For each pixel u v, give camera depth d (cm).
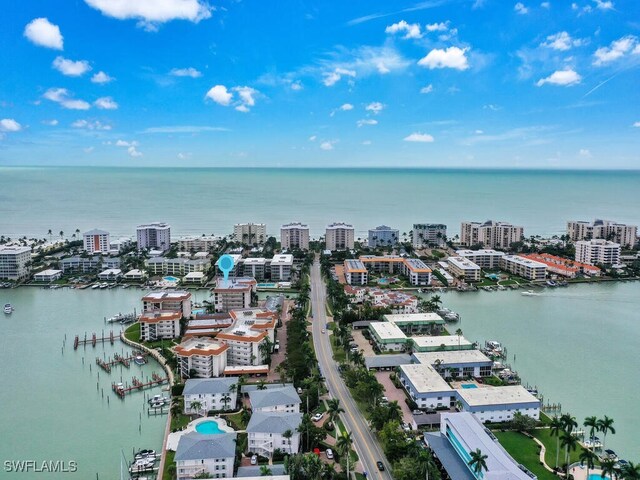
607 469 16425
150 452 19875
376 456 19488
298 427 19650
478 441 18125
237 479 16725
